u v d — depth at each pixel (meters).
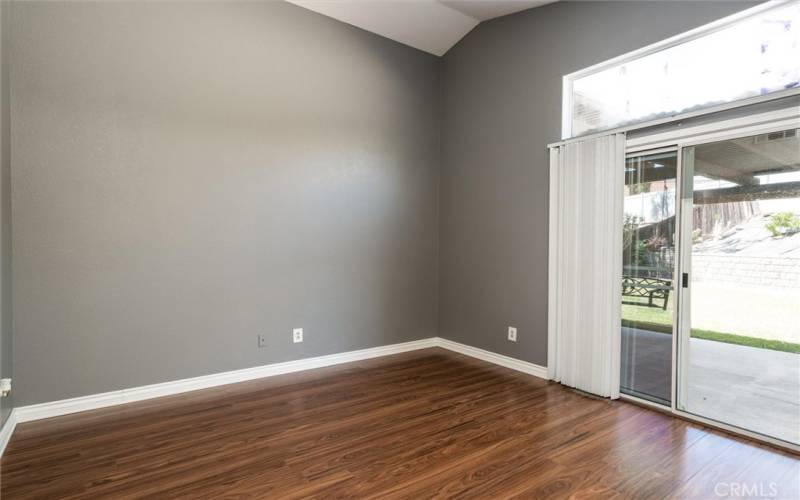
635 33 3.14
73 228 2.96
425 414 2.97
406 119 4.68
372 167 4.43
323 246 4.11
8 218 2.67
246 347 3.68
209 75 3.46
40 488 2.08
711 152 2.78
